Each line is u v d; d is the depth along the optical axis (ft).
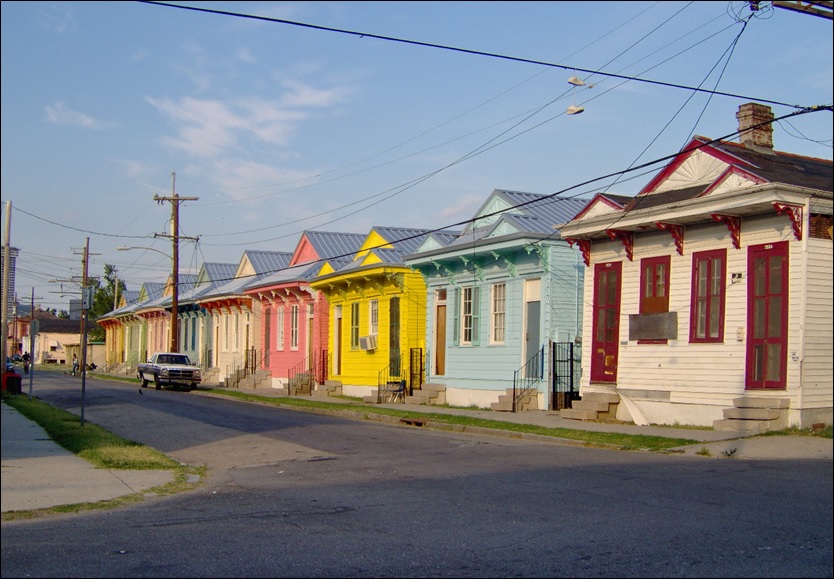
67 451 56.24
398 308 113.70
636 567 25.90
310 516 34.99
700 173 74.90
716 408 68.80
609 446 61.11
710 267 70.49
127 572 25.70
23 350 394.52
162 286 251.80
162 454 57.06
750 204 63.72
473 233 103.71
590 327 81.92
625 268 78.64
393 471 48.70
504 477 45.27
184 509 37.32
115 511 37.06
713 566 25.95
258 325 162.50
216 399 126.72
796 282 63.57
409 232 124.98
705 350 70.08
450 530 31.65
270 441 64.69
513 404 88.28
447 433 72.69
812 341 63.36
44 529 32.78
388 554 27.89
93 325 352.28
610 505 36.27
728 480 42.91
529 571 25.57
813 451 54.34
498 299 96.99
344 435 69.10
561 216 101.60
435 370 107.55
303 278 138.62
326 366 134.41
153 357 155.33
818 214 64.23
